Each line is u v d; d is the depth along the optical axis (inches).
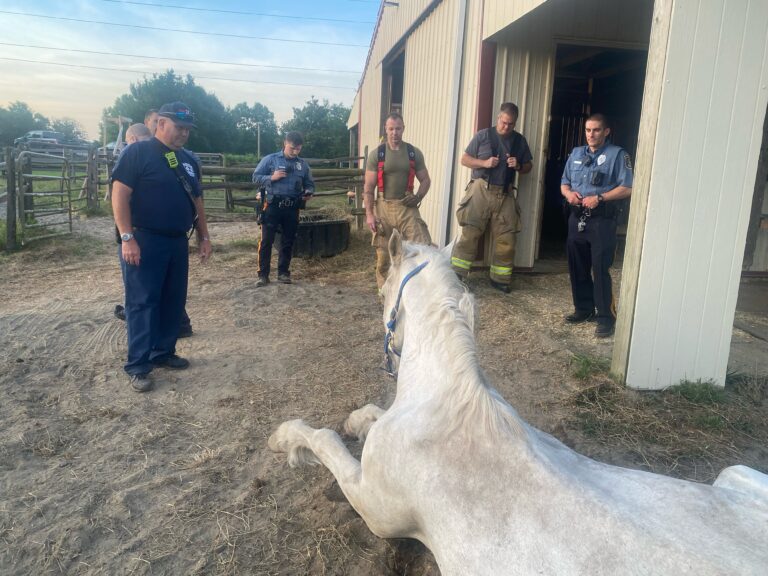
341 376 169.6
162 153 153.7
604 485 63.6
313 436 104.6
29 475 118.0
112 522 104.7
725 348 161.2
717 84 146.0
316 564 96.6
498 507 59.9
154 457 125.7
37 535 100.9
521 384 164.9
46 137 2187.5
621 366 161.6
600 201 200.2
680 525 55.2
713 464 125.6
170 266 163.3
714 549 51.8
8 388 155.0
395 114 228.4
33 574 93.1
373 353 188.2
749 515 57.2
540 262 324.2
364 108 663.1
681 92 145.5
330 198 674.2
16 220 350.3
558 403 152.9
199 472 120.2
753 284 293.3
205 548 99.5
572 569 52.4
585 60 408.5
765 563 50.3
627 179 196.4
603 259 202.2
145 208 152.3
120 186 147.0
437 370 74.0
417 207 239.1
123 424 139.2
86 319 216.2
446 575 62.1
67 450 127.8
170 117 152.1
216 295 252.7
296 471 120.8
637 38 281.0
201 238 179.0
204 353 186.1
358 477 86.7
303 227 324.2
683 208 151.6
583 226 203.8
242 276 289.9
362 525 104.6
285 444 116.0
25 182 374.3
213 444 131.8
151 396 154.6
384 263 244.8
